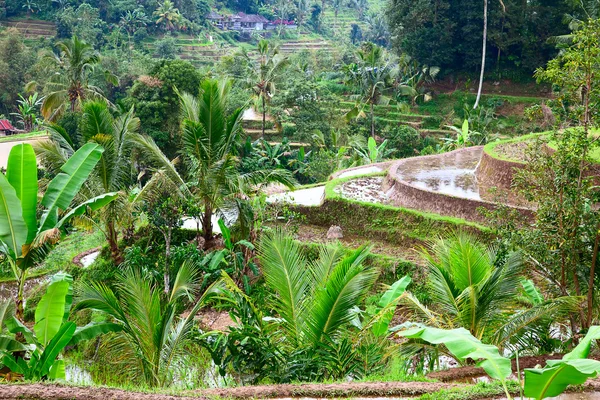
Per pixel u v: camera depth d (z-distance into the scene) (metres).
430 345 9.74
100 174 15.60
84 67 36.22
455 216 16.91
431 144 42.84
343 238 17.11
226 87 16.81
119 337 10.11
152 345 9.28
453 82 51.25
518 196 17.47
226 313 14.77
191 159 16.64
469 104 48.31
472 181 19.75
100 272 16.53
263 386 7.37
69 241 21.31
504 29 48.31
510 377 8.45
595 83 9.97
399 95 48.88
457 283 10.02
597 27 9.84
